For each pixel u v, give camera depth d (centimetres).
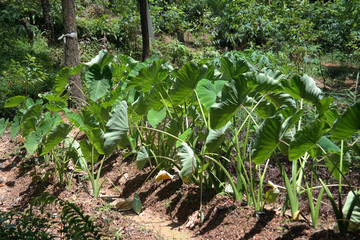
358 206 262
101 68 482
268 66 706
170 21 1324
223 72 383
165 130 410
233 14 1135
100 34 1156
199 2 1460
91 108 445
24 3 1150
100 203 391
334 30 953
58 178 455
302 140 247
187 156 319
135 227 338
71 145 454
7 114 700
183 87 356
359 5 861
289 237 272
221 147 376
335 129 235
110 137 339
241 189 327
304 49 862
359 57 896
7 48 932
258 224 296
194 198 360
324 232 265
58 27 1180
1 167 537
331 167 307
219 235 305
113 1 1388
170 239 315
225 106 291
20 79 718
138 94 497
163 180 415
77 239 249
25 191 453
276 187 301
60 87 488
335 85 823
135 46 1137
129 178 448
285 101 333
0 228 263
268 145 260
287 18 1010
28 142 416
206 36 1295
